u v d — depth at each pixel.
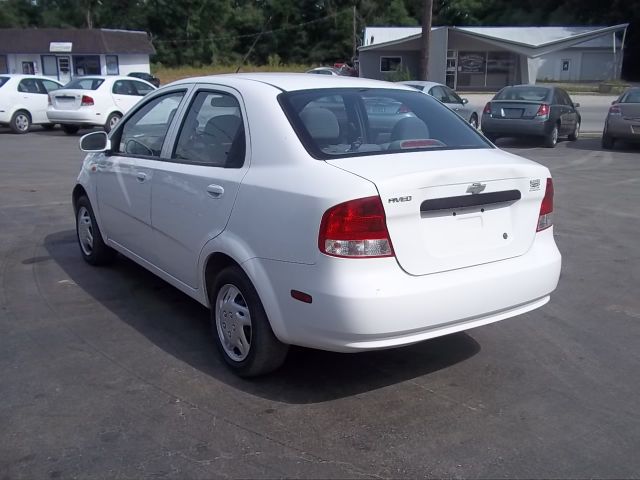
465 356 4.65
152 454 3.40
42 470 3.26
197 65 67.31
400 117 4.52
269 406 3.90
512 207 4.09
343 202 3.51
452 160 3.96
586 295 5.94
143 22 67.62
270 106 4.18
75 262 6.64
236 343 4.22
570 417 3.83
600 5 62.38
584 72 52.91
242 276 4.04
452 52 45.84
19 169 12.46
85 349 4.64
